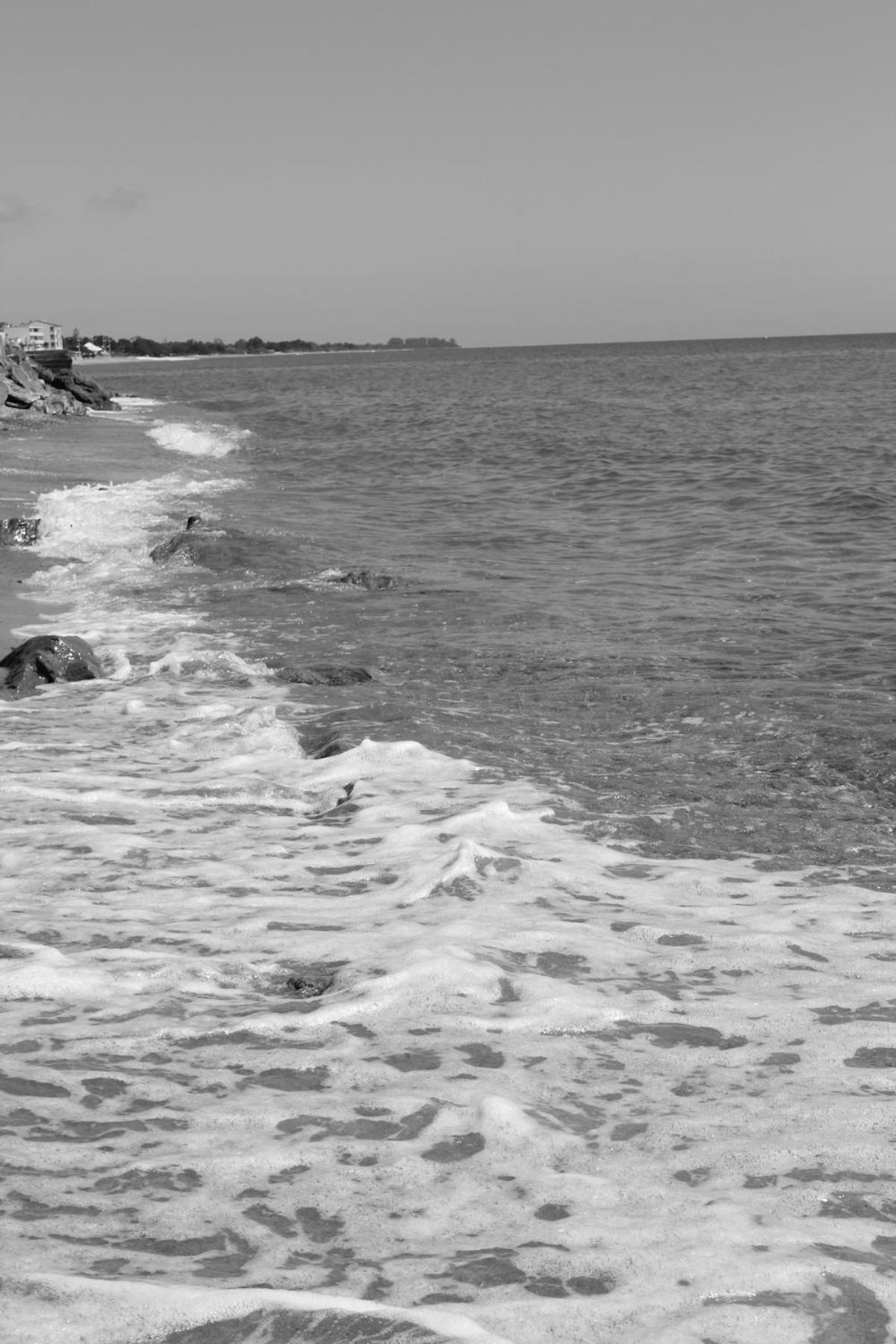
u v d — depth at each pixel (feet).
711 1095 15.53
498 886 23.99
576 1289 10.89
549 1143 13.97
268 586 58.95
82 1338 9.73
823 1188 12.92
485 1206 12.48
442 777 31.32
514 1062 16.40
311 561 64.75
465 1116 14.61
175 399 297.12
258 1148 13.64
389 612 53.16
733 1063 16.55
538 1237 11.80
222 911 22.41
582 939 21.22
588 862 25.58
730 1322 10.31
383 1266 11.27
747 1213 12.33
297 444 147.43
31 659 42.93
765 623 49.34
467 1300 10.69
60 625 52.60
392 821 28.09
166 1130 14.08
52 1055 16.24
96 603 57.11
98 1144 13.65
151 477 108.27
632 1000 18.66
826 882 24.75
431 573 62.18
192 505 87.71
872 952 21.02
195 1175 12.95
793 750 33.24
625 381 333.83
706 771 31.89
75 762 32.86
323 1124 14.35
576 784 30.99
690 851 26.53
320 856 25.76
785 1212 12.40
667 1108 15.14
